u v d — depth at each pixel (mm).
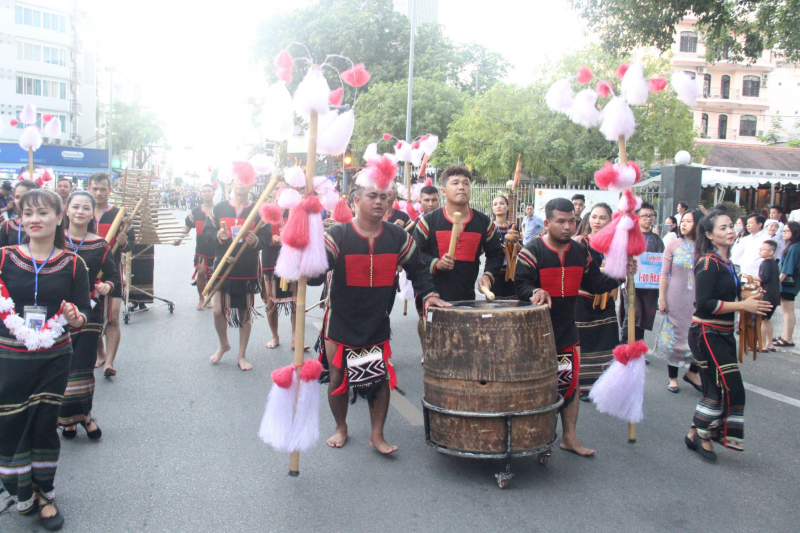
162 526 3334
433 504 3613
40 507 3383
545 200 15406
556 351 4039
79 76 54344
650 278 6746
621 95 4527
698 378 6020
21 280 3404
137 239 8688
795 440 4793
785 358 7656
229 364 6609
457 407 3770
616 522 3436
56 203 3477
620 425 5035
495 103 20312
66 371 3465
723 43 11086
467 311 3758
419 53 33875
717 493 3826
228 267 6414
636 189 19359
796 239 8336
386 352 4332
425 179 8453
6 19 46844
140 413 5066
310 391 3832
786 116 35875
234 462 4156
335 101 3959
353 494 3729
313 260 3729
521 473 4062
